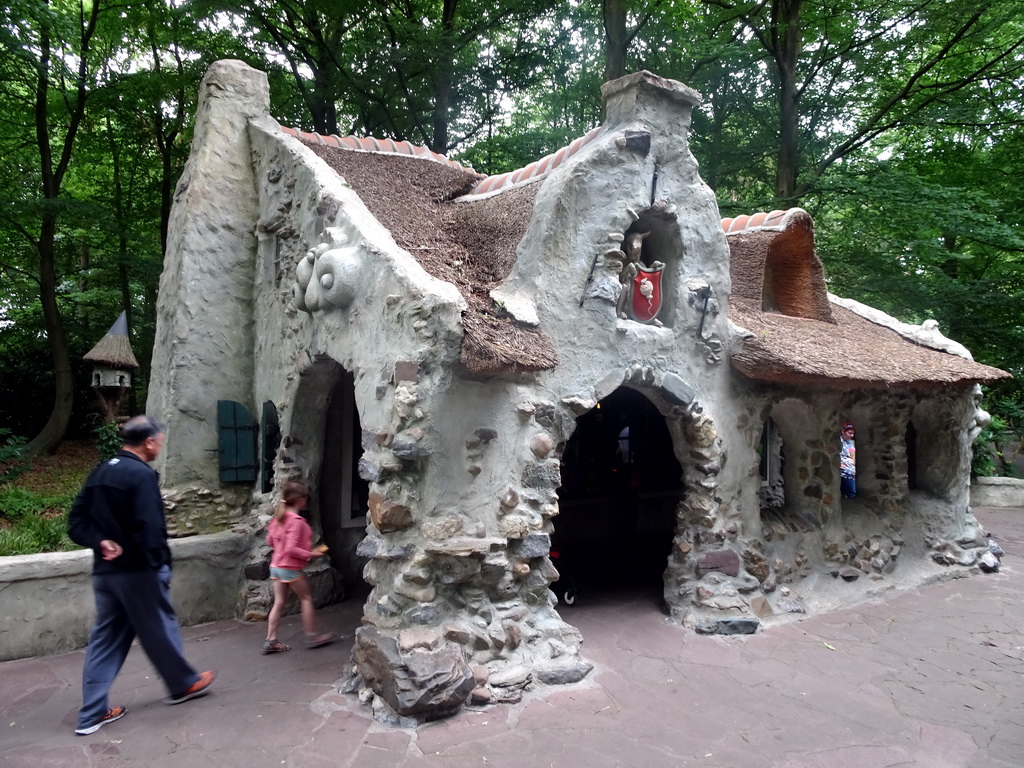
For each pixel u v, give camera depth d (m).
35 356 13.51
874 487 8.02
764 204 13.33
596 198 5.48
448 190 7.54
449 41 12.54
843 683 4.99
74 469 10.45
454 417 4.70
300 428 6.58
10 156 13.06
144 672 5.11
